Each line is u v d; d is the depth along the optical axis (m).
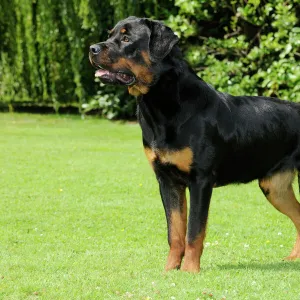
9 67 21.59
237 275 6.53
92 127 20.14
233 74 19.42
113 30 6.90
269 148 7.23
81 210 10.12
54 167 13.58
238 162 7.08
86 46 20.94
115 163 14.13
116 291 6.04
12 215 9.73
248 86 18.58
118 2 20.14
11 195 11.05
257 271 6.70
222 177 7.07
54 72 21.47
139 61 6.66
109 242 8.38
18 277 6.61
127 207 10.33
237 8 19.02
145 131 6.81
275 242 8.44
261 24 18.62
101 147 16.41
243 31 20.14
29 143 16.89
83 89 21.25
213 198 11.12
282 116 7.34
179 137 6.63
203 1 19.02
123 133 19.03
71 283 6.33
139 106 6.83
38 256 7.61
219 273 6.60
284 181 7.50
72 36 20.75
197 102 6.70
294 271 6.73
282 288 6.09
